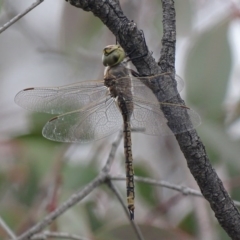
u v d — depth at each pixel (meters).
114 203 2.26
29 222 2.23
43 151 2.25
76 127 2.14
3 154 2.25
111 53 2.13
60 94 2.14
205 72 2.23
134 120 2.12
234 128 2.25
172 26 2.06
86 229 2.21
